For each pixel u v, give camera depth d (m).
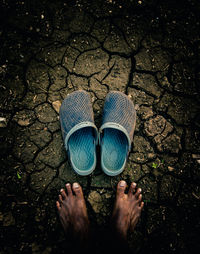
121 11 1.94
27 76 1.85
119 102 1.67
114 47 1.90
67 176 1.76
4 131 1.78
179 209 1.75
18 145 1.77
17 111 1.81
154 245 1.70
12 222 1.69
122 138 1.70
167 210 1.75
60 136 1.80
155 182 1.78
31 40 1.89
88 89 1.86
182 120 1.86
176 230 1.72
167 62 1.91
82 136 1.71
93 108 1.85
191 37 1.95
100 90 1.86
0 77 1.84
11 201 1.71
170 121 1.86
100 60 1.89
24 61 1.86
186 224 1.73
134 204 1.71
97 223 1.73
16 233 1.68
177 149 1.82
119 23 1.93
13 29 1.89
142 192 1.76
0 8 1.92
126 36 1.92
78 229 1.59
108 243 1.56
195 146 1.83
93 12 1.93
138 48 1.92
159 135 1.83
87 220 1.64
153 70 1.90
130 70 1.89
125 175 1.78
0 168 1.74
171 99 1.88
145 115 1.85
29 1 1.93
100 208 1.74
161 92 1.88
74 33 1.91
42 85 1.85
